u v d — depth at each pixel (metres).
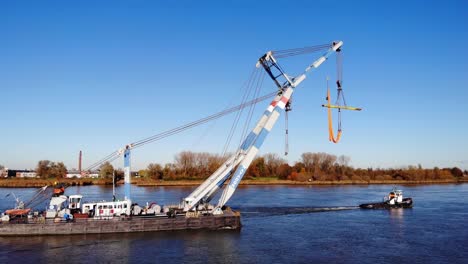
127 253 54.88
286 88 75.06
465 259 54.00
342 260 53.09
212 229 70.25
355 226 77.44
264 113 77.25
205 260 52.16
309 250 58.03
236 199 128.62
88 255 53.75
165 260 51.94
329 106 68.06
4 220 64.44
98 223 64.75
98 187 182.62
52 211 66.69
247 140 76.69
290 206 108.19
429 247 60.38
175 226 68.25
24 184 188.12
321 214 93.69
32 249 56.28
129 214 68.38
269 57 73.31
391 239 65.69
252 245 60.44
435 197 139.75
